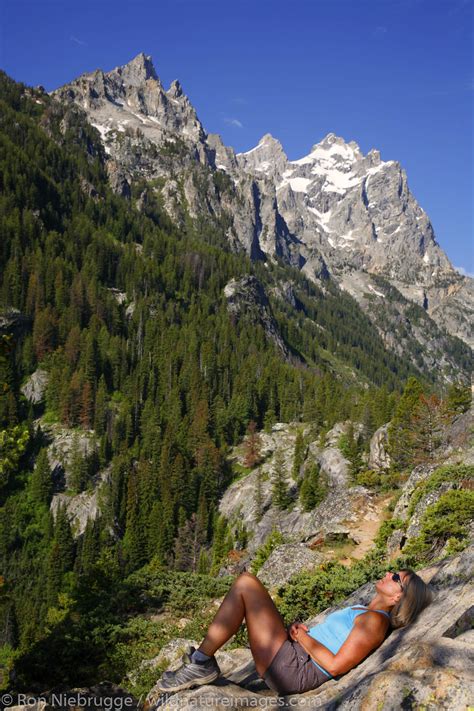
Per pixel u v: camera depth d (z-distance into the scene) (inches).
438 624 156.7
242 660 248.8
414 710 123.4
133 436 4847.4
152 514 3617.1
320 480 3176.7
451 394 2106.3
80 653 562.3
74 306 6422.2
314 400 4840.1
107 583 919.7
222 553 3154.5
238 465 4357.8
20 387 5329.7
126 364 5718.5
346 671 158.9
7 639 2650.1
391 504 1187.3
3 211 7682.1
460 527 634.2
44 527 4018.2
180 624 684.7
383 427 2316.7
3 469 581.0
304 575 620.4
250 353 6806.1
